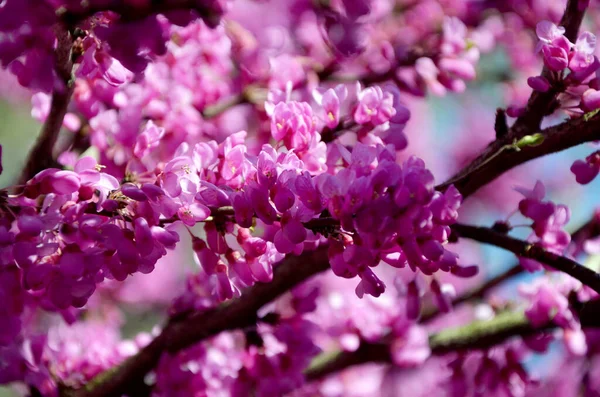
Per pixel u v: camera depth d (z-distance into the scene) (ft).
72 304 1.67
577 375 2.61
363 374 2.41
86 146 1.98
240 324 1.98
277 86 2.14
